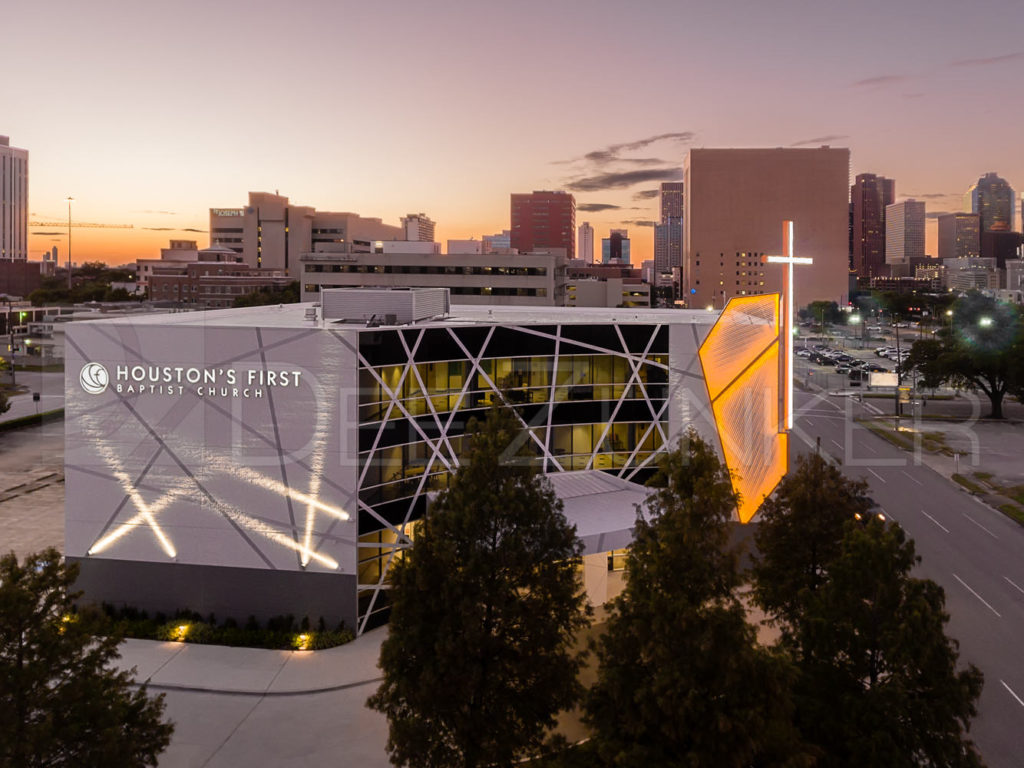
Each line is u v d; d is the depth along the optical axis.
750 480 43.47
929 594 22.64
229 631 34.78
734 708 19.41
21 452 71.75
